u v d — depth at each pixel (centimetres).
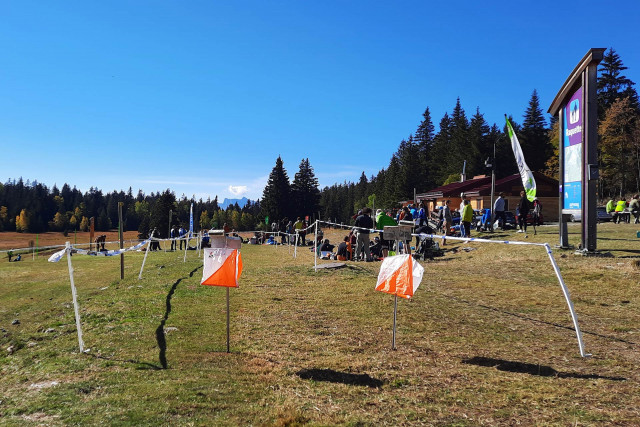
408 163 8612
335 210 13450
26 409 430
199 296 1015
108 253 726
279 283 1166
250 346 643
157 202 7994
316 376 524
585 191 1338
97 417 405
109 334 718
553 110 1530
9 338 774
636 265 1112
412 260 622
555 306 882
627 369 538
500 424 393
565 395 456
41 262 2392
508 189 3894
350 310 859
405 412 420
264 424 391
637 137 5447
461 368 549
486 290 1043
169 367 553
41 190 15962
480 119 8112
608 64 6519
